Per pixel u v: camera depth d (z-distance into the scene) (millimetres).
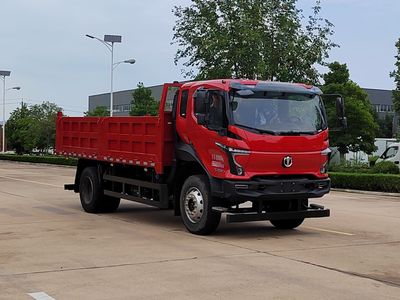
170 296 6520
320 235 11117
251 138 10164
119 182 13406
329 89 43656
